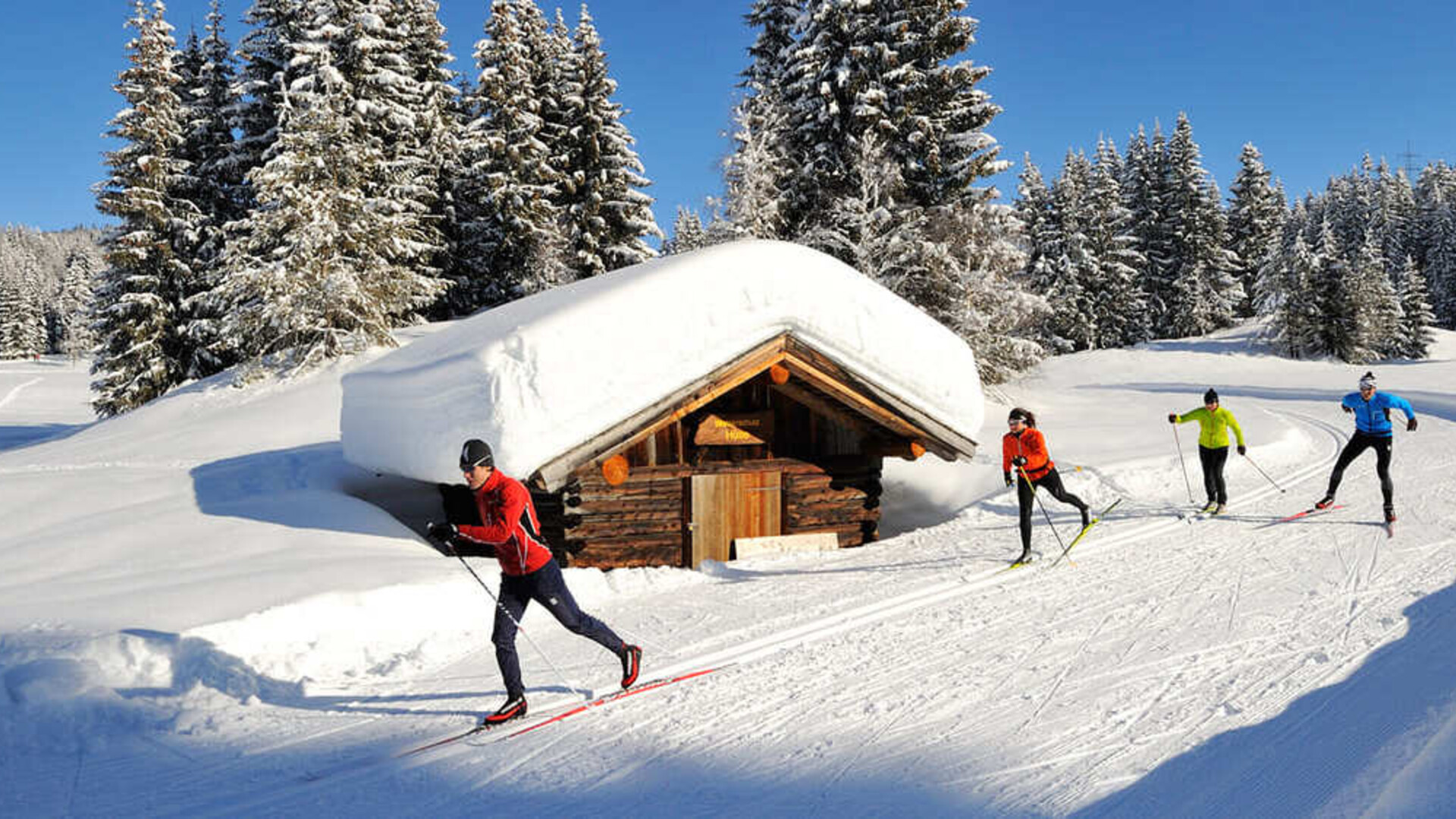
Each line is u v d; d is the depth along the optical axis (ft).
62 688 17.39
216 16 111.04
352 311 84.17
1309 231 239.71
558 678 19.31
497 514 16.66
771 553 33.86
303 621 21.90
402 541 30.73
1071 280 164.04
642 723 16.34
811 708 16.78
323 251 83.10
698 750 14.99
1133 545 30.32
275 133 101.76
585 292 34.40
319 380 78.48
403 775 14.40
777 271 30.91
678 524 33.06
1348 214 243.19
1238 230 214.48
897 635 21.30
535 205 112.16
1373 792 11.69
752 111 88.53
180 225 101.76
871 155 82.74
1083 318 168.25
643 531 32.55
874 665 19.15
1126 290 184.85
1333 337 149.59
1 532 32.01
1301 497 37.88
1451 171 282.77
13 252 420.36
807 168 87.51
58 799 13.73
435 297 102.99
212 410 75.46
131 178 101.65
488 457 16.71
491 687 18.94
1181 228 192.13
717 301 29.76
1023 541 28.45
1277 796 12.07
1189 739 14.37
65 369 256.11
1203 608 22.20
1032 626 21.53
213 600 22.65
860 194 87.56
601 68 121.70
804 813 12.56
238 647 20.44
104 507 35.42
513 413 26.43
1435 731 13.42
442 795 13.58
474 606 24.85
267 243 86.38
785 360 31.22
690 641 21.62
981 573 27.48
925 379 33.24
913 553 31.60
